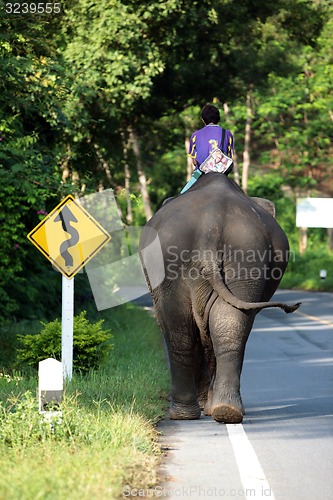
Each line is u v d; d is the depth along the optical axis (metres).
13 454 10.82
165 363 21.62
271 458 11.73
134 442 11.45
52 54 24.81
